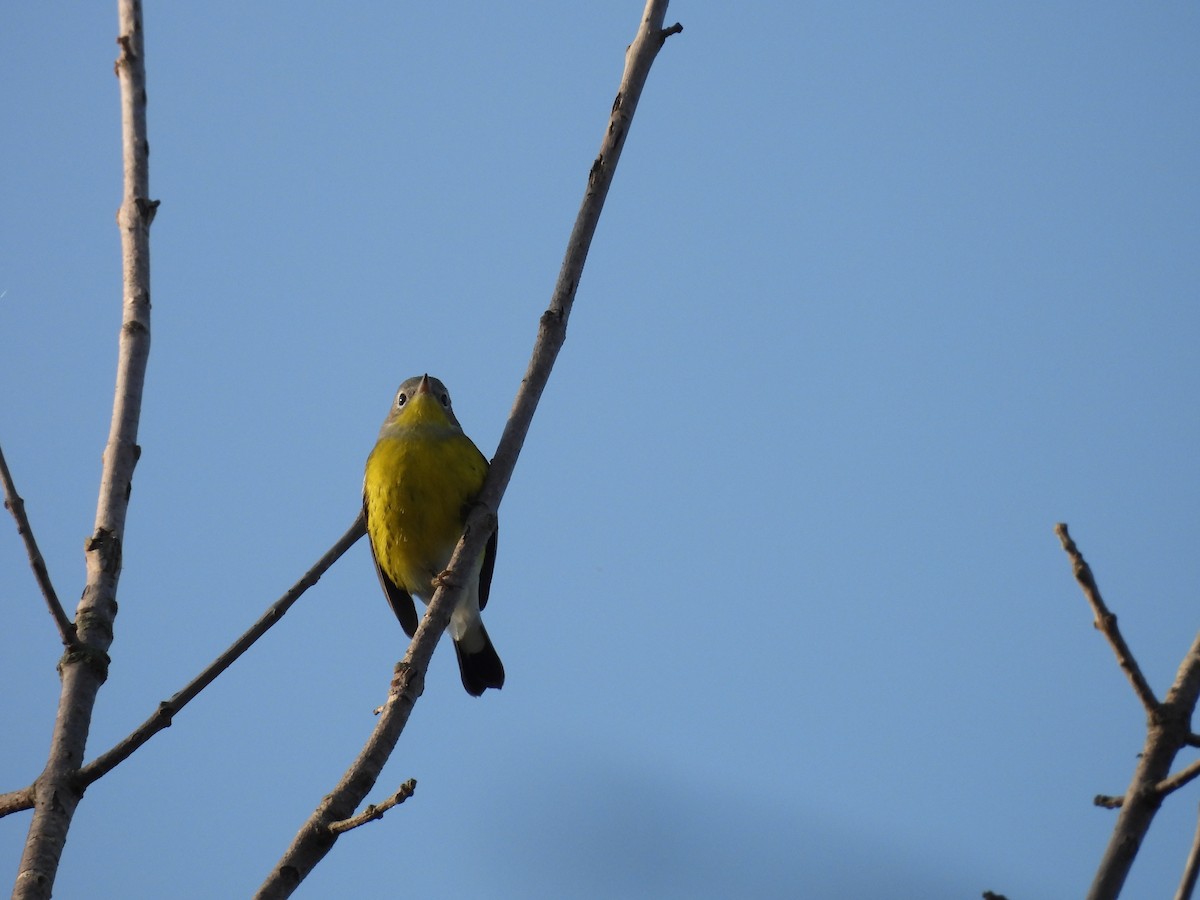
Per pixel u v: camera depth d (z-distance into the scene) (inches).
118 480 390.9
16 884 322.7
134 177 431.5
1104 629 296.2
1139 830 278.7
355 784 343.0
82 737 355.9
